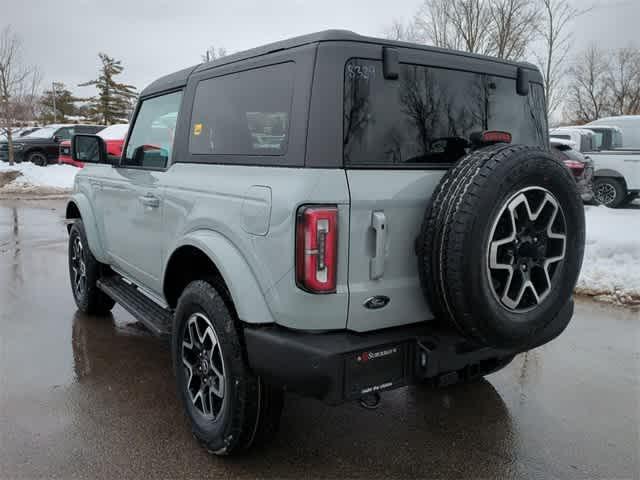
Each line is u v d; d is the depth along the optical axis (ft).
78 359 13.89
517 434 10.67
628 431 10.82
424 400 12.05
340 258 7.90
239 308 8.48
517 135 10.50
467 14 55.83
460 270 7.66
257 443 9.36
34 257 25.35
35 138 68.80
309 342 7.97
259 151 8.96
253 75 9.35
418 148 8.89
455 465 9.62
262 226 8.26
